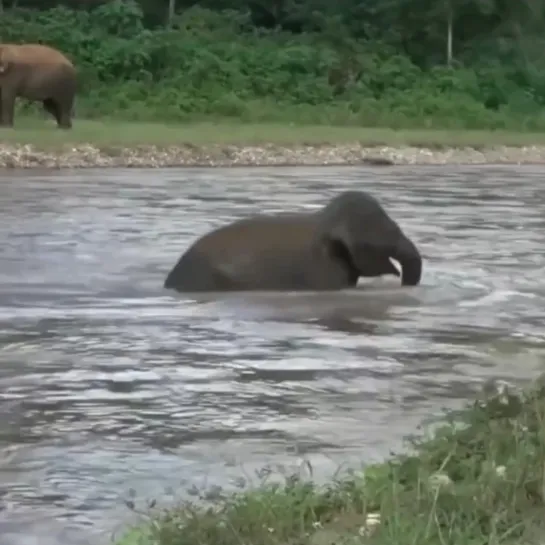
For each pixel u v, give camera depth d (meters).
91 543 6.95
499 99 53.97
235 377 10.93
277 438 9.02
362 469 8.02
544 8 63.78
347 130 44.22
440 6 61.44
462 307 14.62
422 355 11.93
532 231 22.19
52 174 32.69
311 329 13.20
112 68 50.25
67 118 40.66
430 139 42.50
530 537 6.39
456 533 6.34
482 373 11.15
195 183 30.75
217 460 8.49
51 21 53.12
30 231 20.92
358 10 63.62
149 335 12.79
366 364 11.51
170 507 7.43
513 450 7.67
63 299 14.88
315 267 15.52
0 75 39.62
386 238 15.67
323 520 6.93
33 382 10.73
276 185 30.58
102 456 8.59
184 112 47.47
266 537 6.65
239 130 42.12
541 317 14.09
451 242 20.50
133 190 28.52
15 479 8.10
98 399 10.14
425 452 8.00
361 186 30.77
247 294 15.20
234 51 53.00
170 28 56.44
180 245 19.41
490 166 39.50
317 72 53.16
